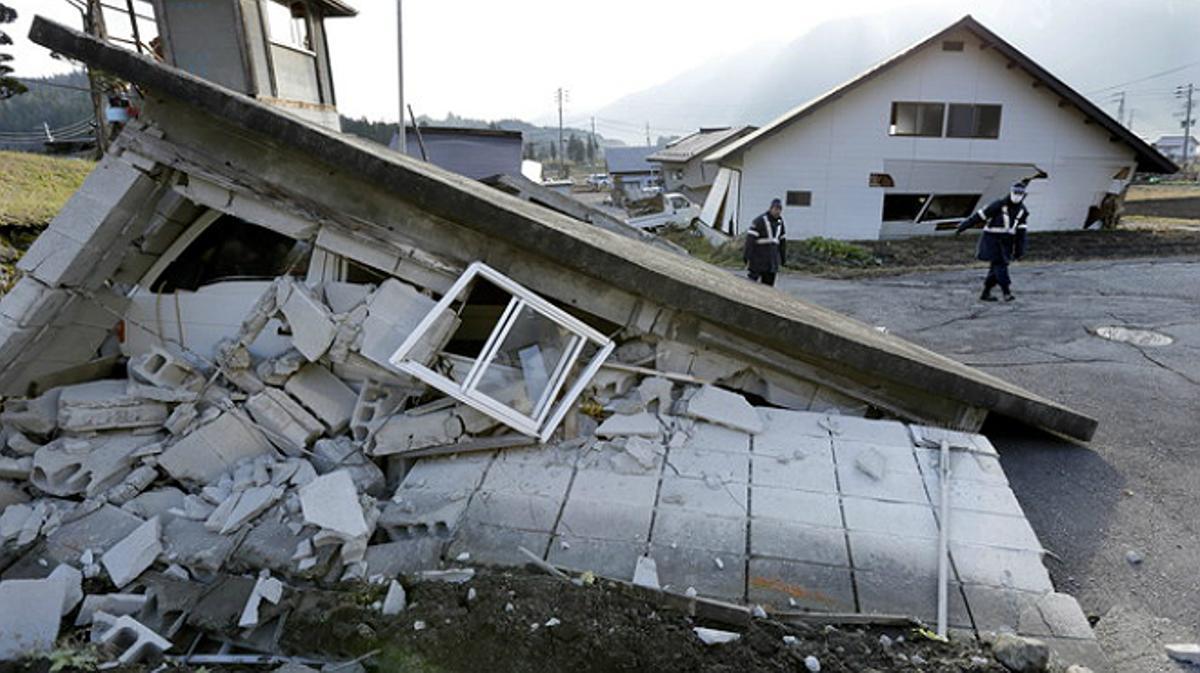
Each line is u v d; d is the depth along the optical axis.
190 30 7.08
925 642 2.58
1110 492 4.02
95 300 4.41
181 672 2.52
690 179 35.16
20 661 2.54
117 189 3.98
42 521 3.48
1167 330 7.97
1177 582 3.15
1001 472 3.69
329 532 2.95
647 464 3.61
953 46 18.59
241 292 4.68
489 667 2.35
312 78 8.77
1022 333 8.15
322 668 2.50
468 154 15.73
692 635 2.47
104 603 2.85
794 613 2.71
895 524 3.23
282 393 3.97
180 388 4.04
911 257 16.62
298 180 4.10
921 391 4.42
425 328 3.66
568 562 3.00
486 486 3.51
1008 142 19.39
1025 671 2.42
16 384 4.25
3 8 13.35
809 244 17.69
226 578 2.93
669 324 4.25
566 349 4.01
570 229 4.89
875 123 19.20
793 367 4.38
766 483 3.52
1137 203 29.09
